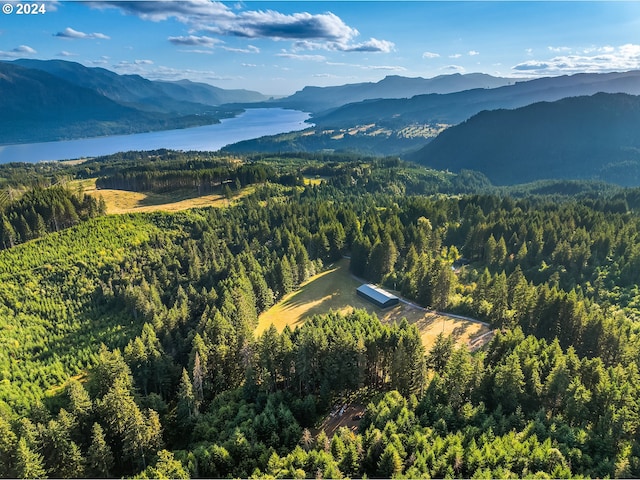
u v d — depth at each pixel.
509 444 48.38
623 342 71.62
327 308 108.00
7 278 112.19
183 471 50.53
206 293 106.00
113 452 60.72
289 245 134.88
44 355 87.94
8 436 53.56
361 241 129.38
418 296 105.62
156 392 78.19
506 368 59.44
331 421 65.38
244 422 58.22
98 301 109.75
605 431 51.19
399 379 68.19
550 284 111.19
